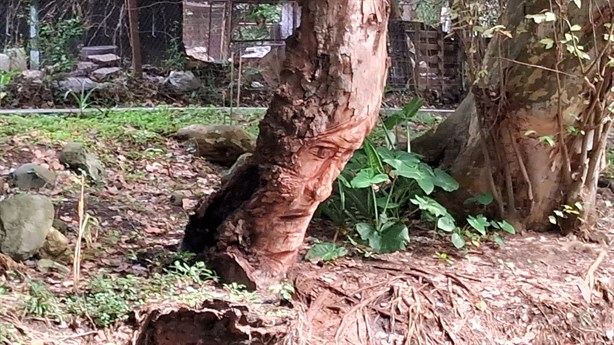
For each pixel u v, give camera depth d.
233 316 3.51
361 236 4.83
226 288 3.96
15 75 10.01
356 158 5.17
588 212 5.31
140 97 10.38
